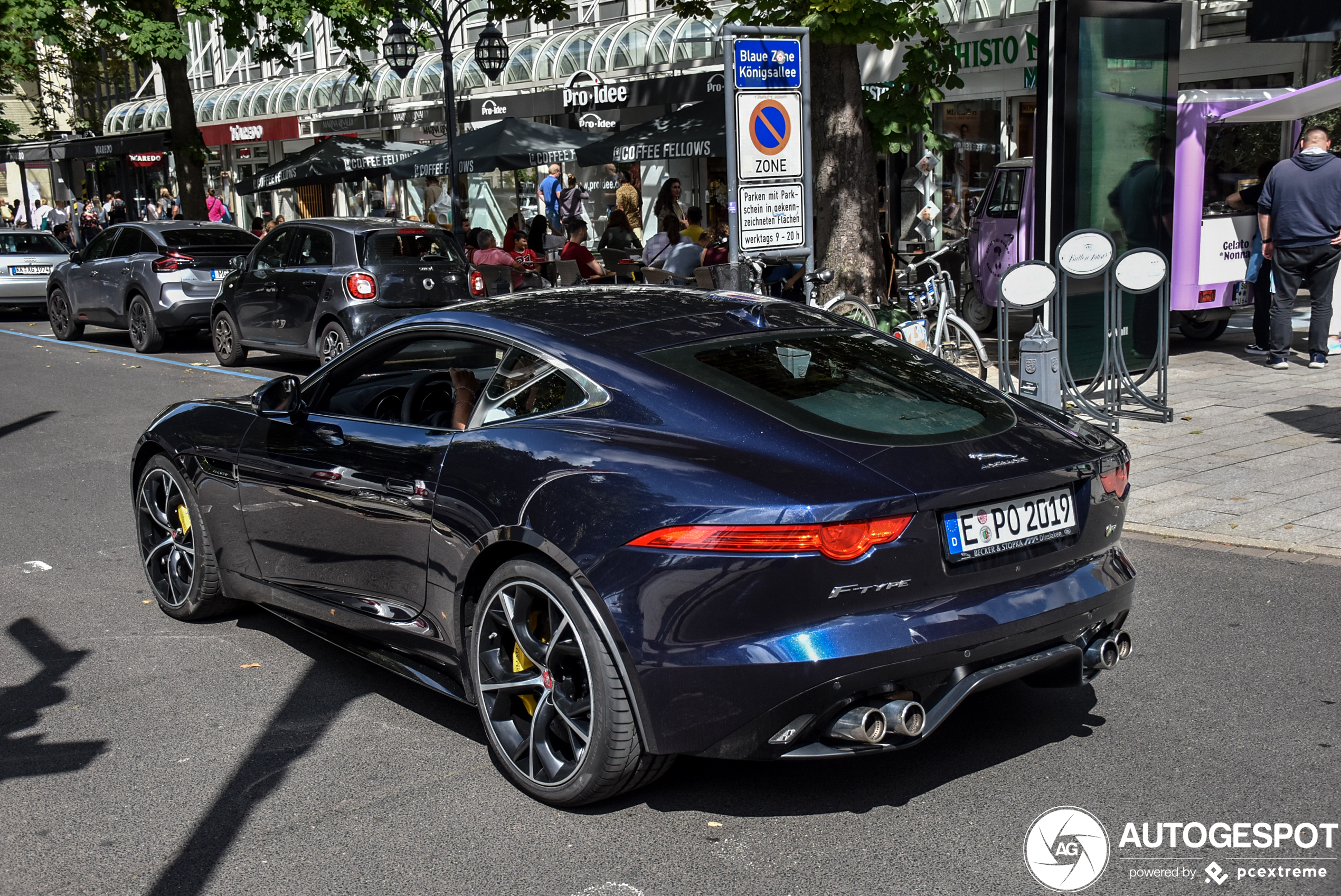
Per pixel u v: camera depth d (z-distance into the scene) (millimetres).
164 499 5367
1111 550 3705
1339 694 4133
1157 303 10641
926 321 9883
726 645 3105
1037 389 8031
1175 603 5137
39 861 3248
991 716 4066
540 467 3498
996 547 3297
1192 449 7859
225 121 33594
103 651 4926
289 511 4527
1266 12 12914
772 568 3049
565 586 3340
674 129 14883
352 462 4199
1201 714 4008
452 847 3268
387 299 11914
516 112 23641
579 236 14648
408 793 3607
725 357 3717
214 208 26078
